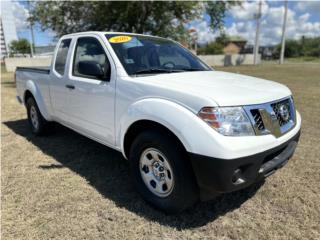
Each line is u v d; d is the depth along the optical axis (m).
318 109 7.62
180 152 2.62
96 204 3.10
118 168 4.04
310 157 4.34
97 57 3.64
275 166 2.68
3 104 9.10
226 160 2.31
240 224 2.76
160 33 13.40
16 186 3.51
